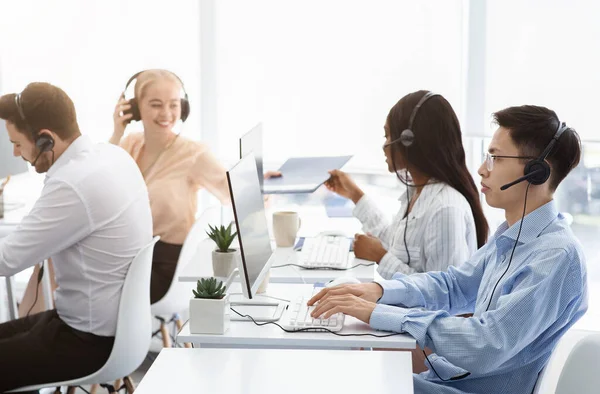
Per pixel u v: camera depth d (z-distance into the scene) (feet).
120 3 12.61
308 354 6.05
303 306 7.06
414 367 8.02
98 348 7.89
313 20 12.18
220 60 12.60
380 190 12.32
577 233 11.63
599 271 11.59
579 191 11.52
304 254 8.96
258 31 12.41
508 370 6.34
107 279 7.90
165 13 12.59
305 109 12.41
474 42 11.46
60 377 7.80
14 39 12.85
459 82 11.74
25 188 12.92
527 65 11.23
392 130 8.45
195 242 10.01
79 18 12.69
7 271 7.75
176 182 11.40
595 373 5.45
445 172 8.30
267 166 12.65
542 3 11.07
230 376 5.58
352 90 12.19
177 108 11.49
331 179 9.84
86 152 8.16
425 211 8.21
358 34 12.04
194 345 6.88
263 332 6.51
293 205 12.39
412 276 7.38
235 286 7.81
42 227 7.70
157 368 5.75
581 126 11.09
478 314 6.59
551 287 6.01
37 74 12.87
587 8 10.89
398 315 6.40
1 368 7.64
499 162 6.47
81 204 7.72
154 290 10.64
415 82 11.91
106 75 12.74
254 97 12.58
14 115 8.05
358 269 8.48
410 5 11.78
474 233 8.21
